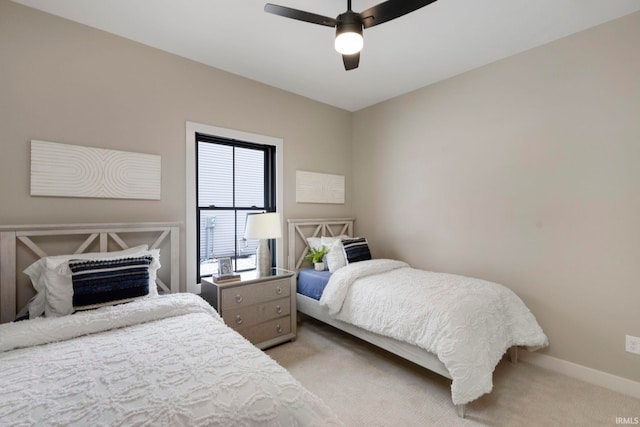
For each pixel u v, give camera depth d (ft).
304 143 12.05
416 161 11.43
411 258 11.62
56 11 6.84
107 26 7.44
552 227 8.16
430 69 9.80
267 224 9.41
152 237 8.21
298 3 6.61
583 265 7.66
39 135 6.73
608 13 6.98
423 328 6.61
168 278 8.46
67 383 3.41
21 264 6.50
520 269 8.75
